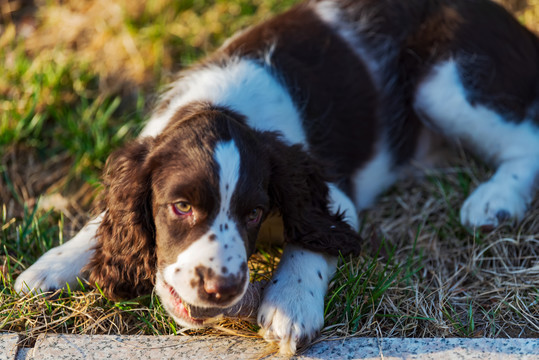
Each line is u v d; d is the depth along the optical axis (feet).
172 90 14.98
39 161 17.98
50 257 13.53
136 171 11.82
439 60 16.08
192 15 21.35
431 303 13.38
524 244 15.02
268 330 11.62
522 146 16.38
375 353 11.48
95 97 19.39
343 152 15.53
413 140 17.08
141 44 20.51
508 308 13.37
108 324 12.80
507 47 16.48
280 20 16.39
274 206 12.53
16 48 20.63
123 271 12.42
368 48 16.24
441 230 15.70
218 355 11.49
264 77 14.64
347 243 12.99
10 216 16.43
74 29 21.11
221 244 10.73
